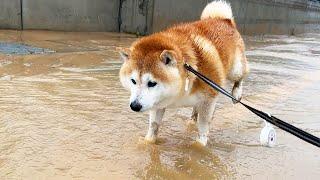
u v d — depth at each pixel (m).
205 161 1.52
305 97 2.50
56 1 4.16
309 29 9.99
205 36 1.65
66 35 4.07
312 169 1.51
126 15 4.72
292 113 2.14
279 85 2.80
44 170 1.36
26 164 1.39
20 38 3.55
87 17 4.48
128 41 4.08
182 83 1.47
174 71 1.43
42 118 1.76
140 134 1.70
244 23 6.53
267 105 2.25
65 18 4.28
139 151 1.55
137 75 1.42
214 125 1.89
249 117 2.03
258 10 6.93
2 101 1.92
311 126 1.96
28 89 2.13
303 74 3.35
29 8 3.99
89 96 2.12
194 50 1.55
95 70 2.69
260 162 1.55
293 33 8.59
